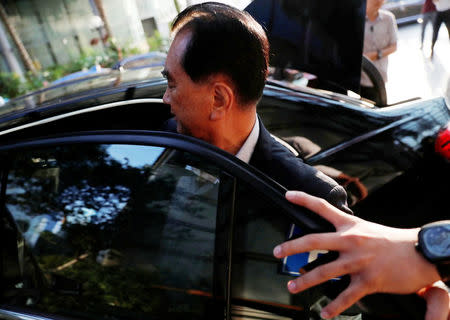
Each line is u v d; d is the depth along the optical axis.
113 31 10.00
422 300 0.84
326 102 2.12
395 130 2.12
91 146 1.10
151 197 1.04
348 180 1.98
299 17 2.26
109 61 8.23
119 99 1.64
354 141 2.04
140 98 1.65
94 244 1.08
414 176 2.10
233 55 0.93
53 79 8.26
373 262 0.75
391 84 5.14
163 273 1.01
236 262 0.94
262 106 2.03
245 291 0.94
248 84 0.97
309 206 0.83
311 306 0.91
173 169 1.01
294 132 2.01
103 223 1.08
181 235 1.00
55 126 1.54
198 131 1.04
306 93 2.17
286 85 2.22
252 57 0.95
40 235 1.14
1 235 1.18
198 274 0.98
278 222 0.90
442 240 0.75
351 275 0.77
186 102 0.99
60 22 10.11
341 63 2.34
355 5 2.13
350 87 2.39
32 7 9.86
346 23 2.20
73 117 1.57
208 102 0.98
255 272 0.92
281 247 0.77
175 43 0.96
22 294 1.16
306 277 0.77
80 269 1.09
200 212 0.98
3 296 1.19
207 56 0.92
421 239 0.76
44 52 10.29
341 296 0.76
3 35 9.07
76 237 1.10
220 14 0.93
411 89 4.91
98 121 1.59
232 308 0.95
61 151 1.13
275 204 0.90
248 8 2.38
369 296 0.86
